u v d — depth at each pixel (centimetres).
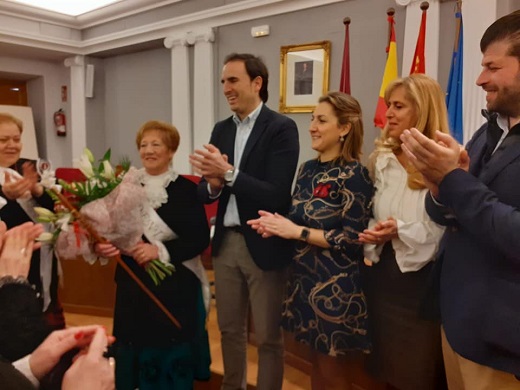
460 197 93
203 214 168
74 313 161
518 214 87
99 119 627
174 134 165
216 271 174
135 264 148
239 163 167
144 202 142
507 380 99
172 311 158
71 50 595
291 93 404
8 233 92
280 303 164
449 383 120
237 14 432
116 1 511
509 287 94
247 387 176
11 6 522
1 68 602
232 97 164
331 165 145
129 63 585
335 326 137
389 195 137
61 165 664
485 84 99
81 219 121
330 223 140
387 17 341
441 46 315
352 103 143
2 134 154
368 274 143
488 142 104
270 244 158
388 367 139
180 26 480
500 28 96
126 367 158
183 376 168
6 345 79
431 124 129
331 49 376
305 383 160
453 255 108
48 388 71
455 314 104
